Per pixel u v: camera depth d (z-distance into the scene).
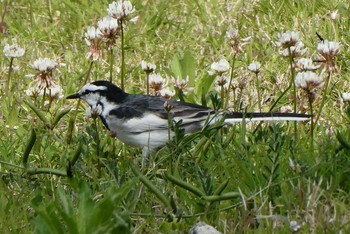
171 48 14.75
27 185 9.51
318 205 8.68
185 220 8.75
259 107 11.99
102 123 11.88
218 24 15.21
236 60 14.14
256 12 15.45
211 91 12.95
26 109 12.73
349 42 14.23
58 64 13.83
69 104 13.11
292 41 10.88
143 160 10.36
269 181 8.92
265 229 8.26
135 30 15.19
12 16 16.02
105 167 10.12
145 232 8.63
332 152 9.81
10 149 10.92
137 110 11.13
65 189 9.74
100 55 11.80
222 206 8.98
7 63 14.34
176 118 11.02
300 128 11.15
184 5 15.94
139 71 13.85
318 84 10.27
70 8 15.87
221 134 10.68
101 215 7.82
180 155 9.88
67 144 10.79
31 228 8.64
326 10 15.17
